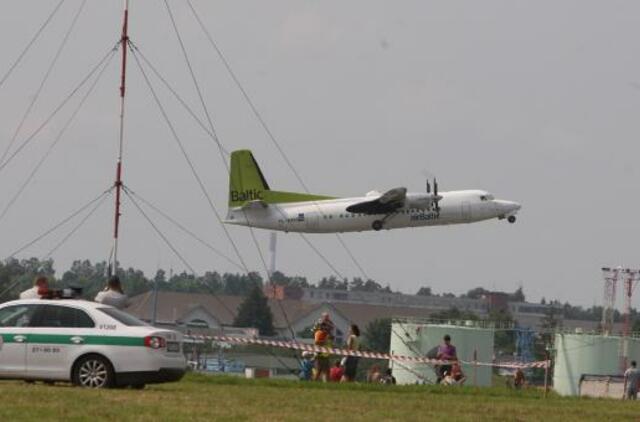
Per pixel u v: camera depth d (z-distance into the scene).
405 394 84.25
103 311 75.94
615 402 83.62
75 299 78.81
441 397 81.00
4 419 53.38
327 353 105.44
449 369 111.69
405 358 107.31
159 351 74.94
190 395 70.94
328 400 71.81
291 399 71.19
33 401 61.66
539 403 78.31
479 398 82.62
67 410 57.88
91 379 74.69
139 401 64.25
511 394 90.81
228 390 79.19
